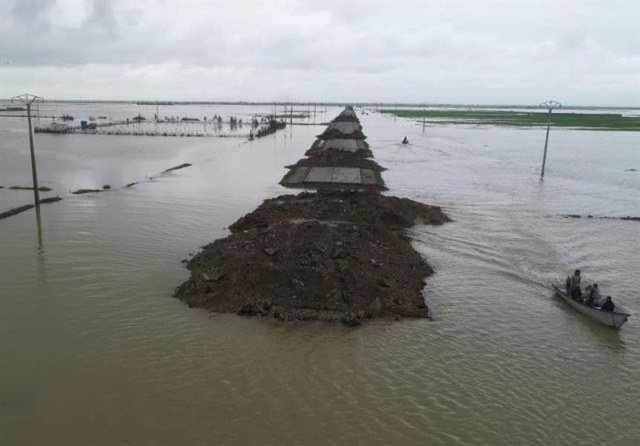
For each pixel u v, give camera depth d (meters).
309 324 22.67
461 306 25.44
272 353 20.52
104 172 63.38
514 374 19.72
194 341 21.17
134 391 17.97
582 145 113.44
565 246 35.75
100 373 18.94
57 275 27.77
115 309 23.78
